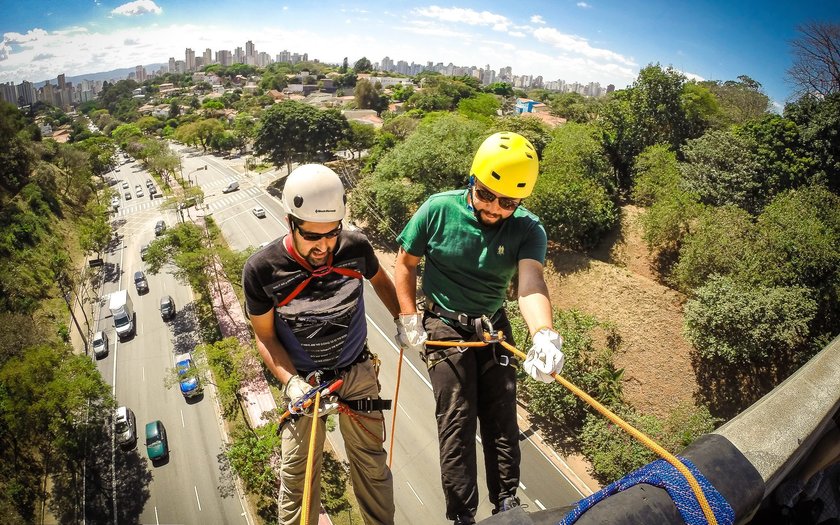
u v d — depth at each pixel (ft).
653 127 147.43
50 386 108.06
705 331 93.45
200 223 230.48
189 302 173.99
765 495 6.53
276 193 271.49
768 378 91.61
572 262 122.62
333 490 93.35
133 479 108.17
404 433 105.60
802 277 92.68
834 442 8.00
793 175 115.44
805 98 126.41
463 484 10.96
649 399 101.86
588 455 94.84
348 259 11.48
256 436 102.89
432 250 12.55
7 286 162.91
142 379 137.69
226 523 97.71
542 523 5.38
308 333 11.32
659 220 109.60
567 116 293.43
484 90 627.87
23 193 220.84
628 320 109.40
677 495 5.18
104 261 209.05
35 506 104.01
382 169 169.68
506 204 11.45
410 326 12.36
